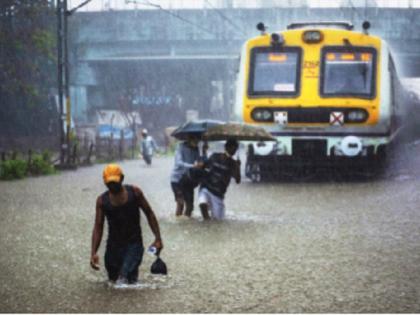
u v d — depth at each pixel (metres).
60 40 25.77
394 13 55.00
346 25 19.20
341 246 9.27
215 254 8.84
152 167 28.44
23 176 22.20
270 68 18.00
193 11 57.66
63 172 25.20
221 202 11.71
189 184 12.11
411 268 7.89
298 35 17.92
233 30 57.16
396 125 20.97
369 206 13.28
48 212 13.29
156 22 58.25
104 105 65.75
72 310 6.36
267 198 14.94
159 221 11.70
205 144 12.49
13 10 42.94
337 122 17.50
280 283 7.26
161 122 64.69
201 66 64.62
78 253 9.09
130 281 7.24
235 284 7.24
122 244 7.23
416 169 21.64
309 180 19.22
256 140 11.78
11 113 46.03
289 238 9.93
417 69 63.31
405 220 11.42
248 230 10.66
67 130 26.41
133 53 60.56
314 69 17.72
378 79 17.66
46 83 46.81
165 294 6.89
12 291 7.09
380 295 6.73
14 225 11.61
